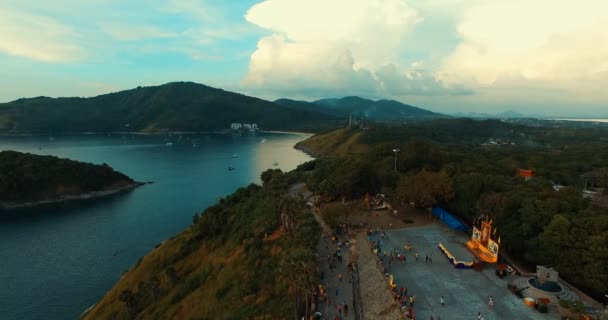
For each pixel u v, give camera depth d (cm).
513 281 6041
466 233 8638
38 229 15588
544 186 10181
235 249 9875
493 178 9600
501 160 19325
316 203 11788
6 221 16650
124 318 8606
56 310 9625
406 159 13350
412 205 10962
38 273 11575
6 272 11606
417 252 7475
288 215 8912
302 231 7356
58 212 18088
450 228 9056
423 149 14100
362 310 5500
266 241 9144
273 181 12812
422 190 9912
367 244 7769
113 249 13512
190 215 17638
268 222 10038
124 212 18100
